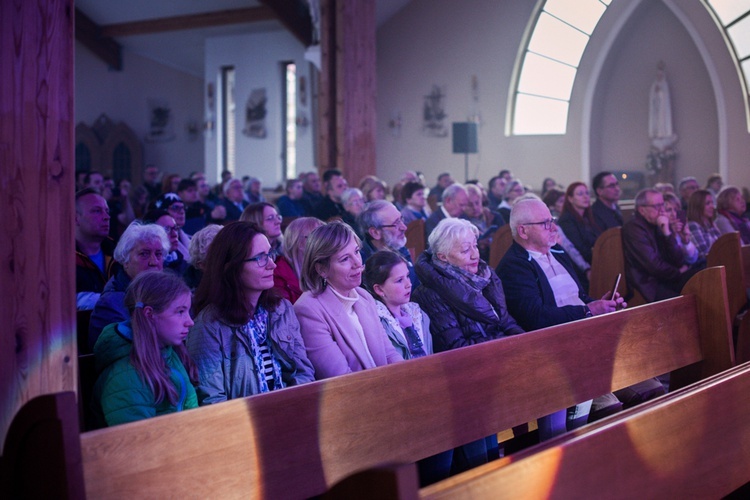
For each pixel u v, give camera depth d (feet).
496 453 10.46
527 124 58.54
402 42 61.11
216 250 9.78
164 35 74.28
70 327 7.64
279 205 32.04
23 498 5.65
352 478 4.54
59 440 5.53
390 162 62.13
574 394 10.14
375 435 7.98
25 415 5.61
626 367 10.94
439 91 60.03
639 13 54.44
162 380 8.59
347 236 10.77
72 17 7.57
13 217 7.28
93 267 14.58
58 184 7.52
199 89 82.23
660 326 11.53
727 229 26.18
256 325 9.97
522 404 9.48
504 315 13.03
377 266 11.59
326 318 10.73
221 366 9.62
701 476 7.56
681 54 53.88
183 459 6.55
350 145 41.22
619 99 56.39
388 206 15.29
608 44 54.60
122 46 78.84
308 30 61.26
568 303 14.28
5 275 7.26
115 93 79.92
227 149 71.51
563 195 28.07
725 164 51.62
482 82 58.75
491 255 21.33
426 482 9.74
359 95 41.83
